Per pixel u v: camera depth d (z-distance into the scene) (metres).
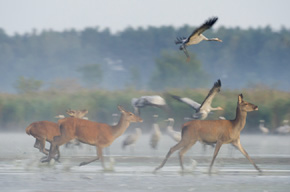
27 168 30.19
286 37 163.25
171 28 174.50
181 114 60.56
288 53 161.75
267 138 59.06
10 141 51.19
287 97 67.12
